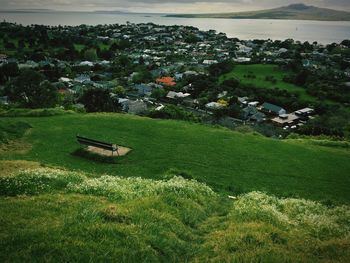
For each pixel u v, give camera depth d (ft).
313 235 50.37
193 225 49.83
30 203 46.24
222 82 630.74
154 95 590.55
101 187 60.08
